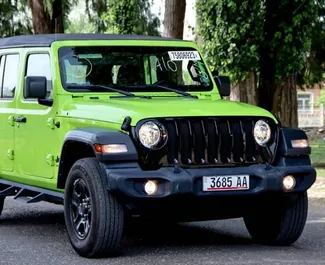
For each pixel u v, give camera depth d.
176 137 9.77
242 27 19.02
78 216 10.13
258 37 19.12
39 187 11.54
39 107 11.33
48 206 15.16
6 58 12.49
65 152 10.38
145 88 11.33
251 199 10.02
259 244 10.89
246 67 19.31
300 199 10.39
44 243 11.19
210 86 11.76
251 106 10.44
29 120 11.51
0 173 12.47
